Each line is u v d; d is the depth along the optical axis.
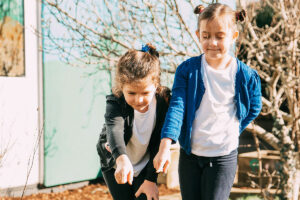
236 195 4.92
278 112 3.88
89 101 5.46
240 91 2.36
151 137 2.40
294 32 3.55
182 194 2.48
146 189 2.32
